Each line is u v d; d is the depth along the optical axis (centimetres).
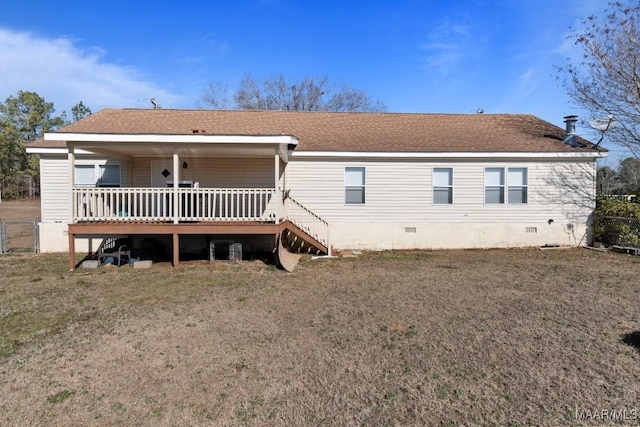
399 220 1339
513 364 439
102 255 1070
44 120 4550
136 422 339
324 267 1045
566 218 1363
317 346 498
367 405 362
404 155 1308
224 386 400
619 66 1453
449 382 402
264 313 639
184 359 464
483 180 1342
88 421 341
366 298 724
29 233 1767
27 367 445
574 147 1352
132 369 439
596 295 729
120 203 1268
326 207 1326
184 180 1294
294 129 1467
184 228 1038
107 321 603
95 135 967
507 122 1600
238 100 3659
